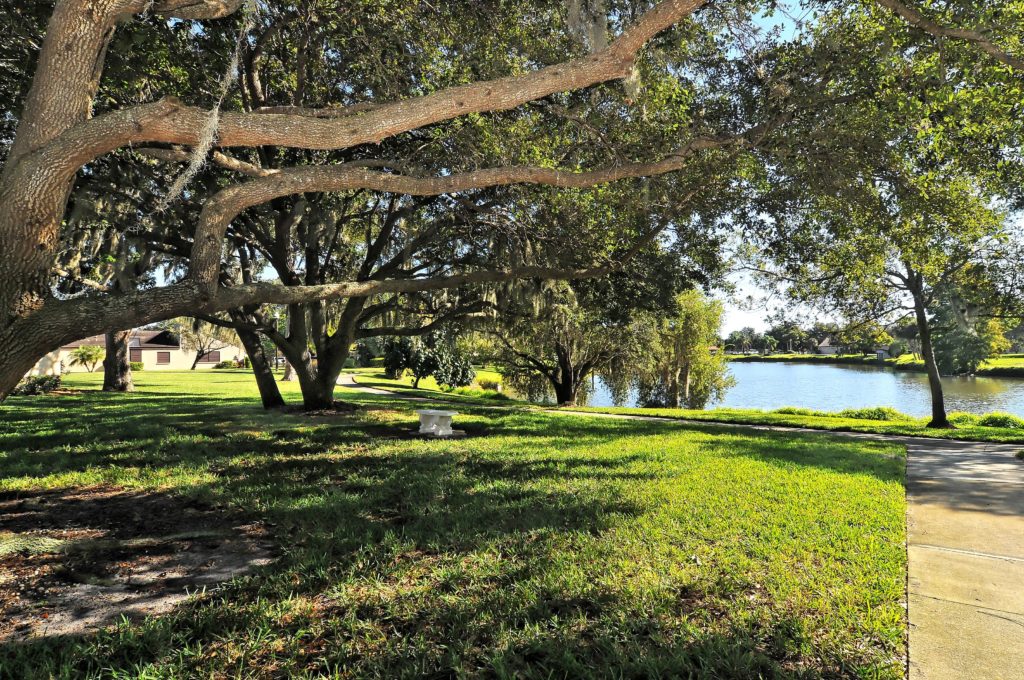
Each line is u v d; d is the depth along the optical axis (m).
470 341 30.75
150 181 9.51
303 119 4.26
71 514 5.49
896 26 6.23
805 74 7.56
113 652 3.02
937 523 5.40
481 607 3.49
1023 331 26.58
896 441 12.69
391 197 13.20
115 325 4.14
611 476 7.14
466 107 4.41
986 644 3.09
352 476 7.05
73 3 3.81
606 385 31.94
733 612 3.41
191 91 8.45
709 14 7.16
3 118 8.20
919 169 8.48
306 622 3.36
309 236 11.18
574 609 3.46
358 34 7.89
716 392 31.70
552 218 10.27
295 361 14.38
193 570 4.14
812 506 5.67
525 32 8.03
